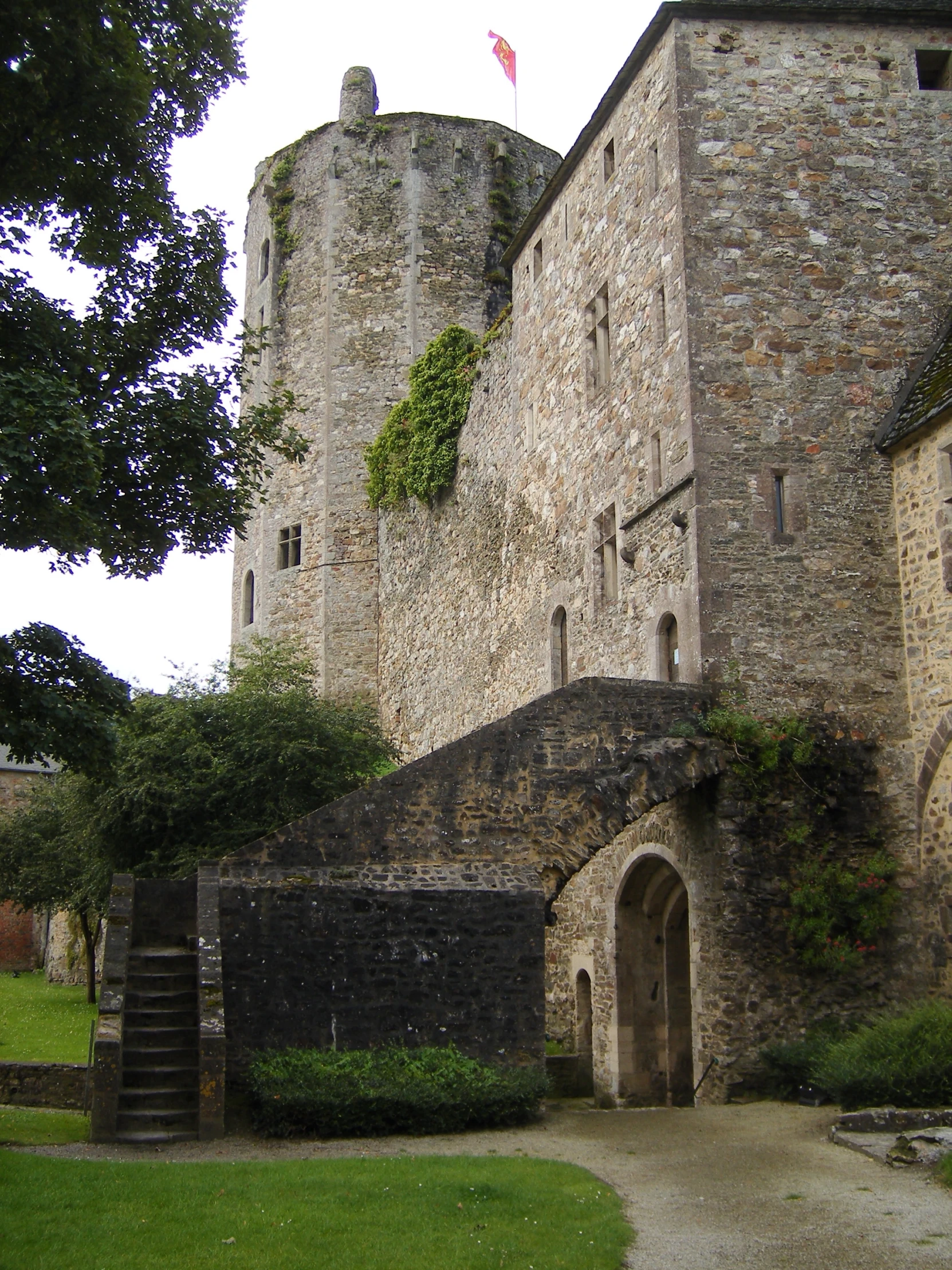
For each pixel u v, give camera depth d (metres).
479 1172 9.14
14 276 11.92
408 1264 7.07
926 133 16.39
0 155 11.33
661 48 16.80
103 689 11.66
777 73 16.38
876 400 15.52
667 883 16.14
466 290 35.00
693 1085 15.35
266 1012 11.73
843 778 14.24
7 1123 11.19
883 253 15.97
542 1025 12.29
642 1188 9.01
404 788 13.05
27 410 10.33
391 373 34.22
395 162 35.44
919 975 13.85
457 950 12.30
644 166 17.28
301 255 35.94
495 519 24.38
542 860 13.16
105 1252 7.08
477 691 25.00
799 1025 13.46
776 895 13.74
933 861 13.96
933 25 16.73
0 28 10.72
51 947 40.12
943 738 13.97
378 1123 10.80
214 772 20.81
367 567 33.31
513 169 36.28
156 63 12.32
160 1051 11.17
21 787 46.97
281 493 35.06
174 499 12.92
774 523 15.01
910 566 14.79
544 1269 7.05
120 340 13.15
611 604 17.81
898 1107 10.96
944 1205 8.26
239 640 35.88
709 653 14.56
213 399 13.01
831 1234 7.76
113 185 12.31
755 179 16.03
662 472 16.11
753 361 15.47
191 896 12.97
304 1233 7.52
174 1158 9.80
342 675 32.78
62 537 10.88
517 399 23.28
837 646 14.71
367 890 12.27
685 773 13.70
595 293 19.22
